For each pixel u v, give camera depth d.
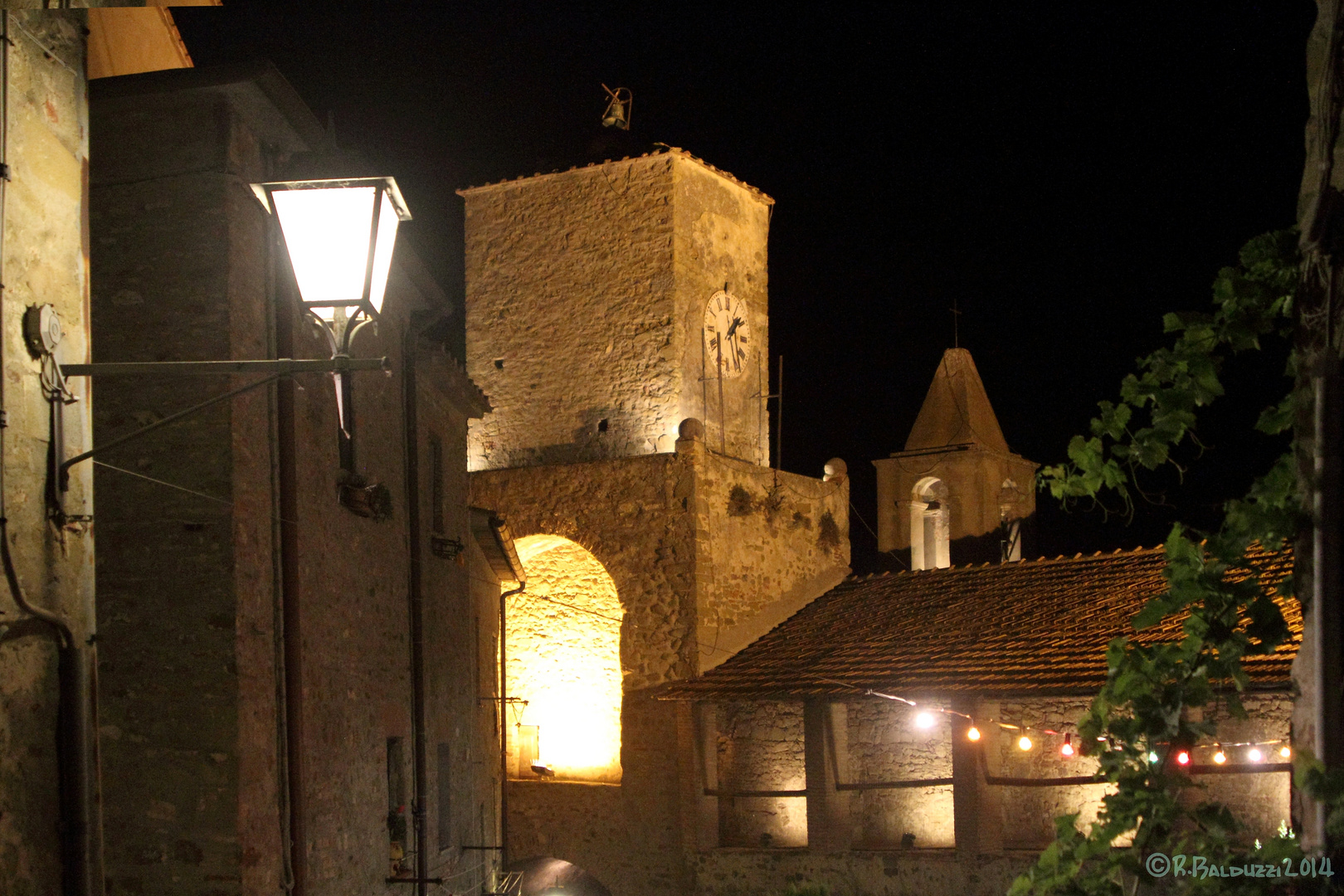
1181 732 4.19
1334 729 3.70
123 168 10.06
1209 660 4.20
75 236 6.77
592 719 26.53
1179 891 4.02
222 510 9.70
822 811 21.42
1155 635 19.55
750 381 28.61
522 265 28.45
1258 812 17.67
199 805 9.42
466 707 17.22
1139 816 4.10
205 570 9.66
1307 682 3.88
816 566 27.42
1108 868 4.06
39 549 6.22
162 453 9.80
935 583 25.12
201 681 9.55
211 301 9.84
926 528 32.06
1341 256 3.78
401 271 13.63
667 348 26.69
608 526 25.81
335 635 11.47
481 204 29.06
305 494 10.87
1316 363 3.83
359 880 11.68
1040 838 20.69
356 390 12.44
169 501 9.75
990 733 20.36
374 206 6.47
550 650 27.14
